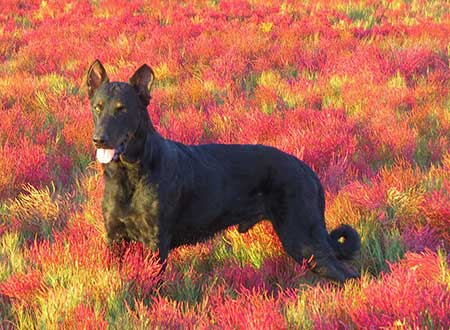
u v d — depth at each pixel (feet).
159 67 32.96
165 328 11.10
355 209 16.57
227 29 41.09
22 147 20.86
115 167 12.64
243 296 11.94
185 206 13.48
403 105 26.55
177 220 13.47
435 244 14.82
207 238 14.28
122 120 12.24
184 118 24.52
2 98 28.12
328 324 10.53
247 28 41.11
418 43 37.04
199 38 38.34
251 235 15.19
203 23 42.98
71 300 11.85
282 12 47.75
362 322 10.45
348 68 31.65
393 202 16.48
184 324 11.14
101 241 14.46
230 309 11.31
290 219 14.08
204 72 32.30
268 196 14.38
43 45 38.65
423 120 24.36
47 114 26.22
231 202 14.14
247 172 14.26
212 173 13.82
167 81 32.04
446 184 16.75
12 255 14.26
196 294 13.14
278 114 25.22
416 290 10.98
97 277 12.59
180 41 39.06
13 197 18.49
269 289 13.39
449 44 36.86
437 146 21.15
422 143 22.00
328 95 28.43
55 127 24.58
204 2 53.31
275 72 32.73
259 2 52.70
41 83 30.37
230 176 14.10
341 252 14.23
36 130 24.36
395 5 52.60
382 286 11.38
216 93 29.01
